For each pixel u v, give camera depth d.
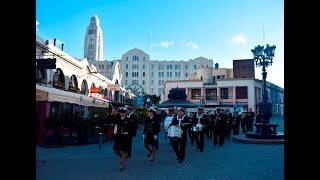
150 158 10.45
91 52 128.75
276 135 16.11
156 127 10.03
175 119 9.75
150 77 120.06
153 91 119.62
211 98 59.00
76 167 8.59
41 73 20.98
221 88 58.06
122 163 8.20
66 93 17.16
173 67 120.81
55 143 15.23
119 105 28.70
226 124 16.28
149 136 9.94
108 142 17.59
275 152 11.84
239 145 14.77
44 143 15.70
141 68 119.81
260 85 59.53
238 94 57.16
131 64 119.75
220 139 14.42
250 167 8.31
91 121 16.23
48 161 9.74
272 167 8.28
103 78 38.06
